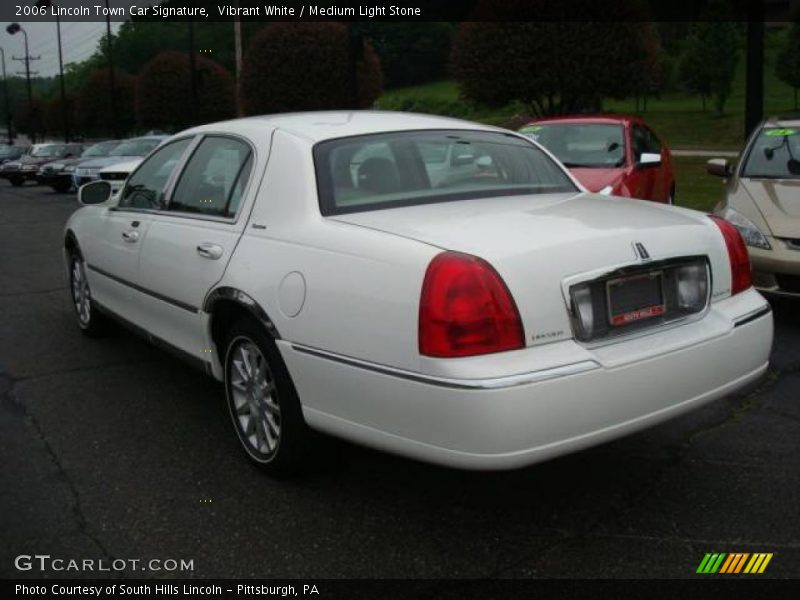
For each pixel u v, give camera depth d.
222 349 4.09
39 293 8.24
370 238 3.20
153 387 5.09
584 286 3.05
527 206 3.63
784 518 3.33
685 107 50.44
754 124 11.12
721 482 3.67
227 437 4.28
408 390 2.93
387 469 3.84
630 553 3.09
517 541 3.20
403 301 2.96
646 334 3.21
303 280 3.34
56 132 75.25
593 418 2.95
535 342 2.92
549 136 10.18
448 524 3.34
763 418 4.40
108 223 5.29
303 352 3.32
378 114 4.43
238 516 3.42
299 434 3.54
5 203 22.33
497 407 2.77
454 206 3.63
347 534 3.26
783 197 6.36
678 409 3.23
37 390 5.05
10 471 3.88
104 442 4.22
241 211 3.90
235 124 4.39
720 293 3.54
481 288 2.86
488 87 19.88
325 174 3.67
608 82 19.22
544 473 3.79
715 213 6.69
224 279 3.78
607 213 3.53
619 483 3.68
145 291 4.71
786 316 6.51
